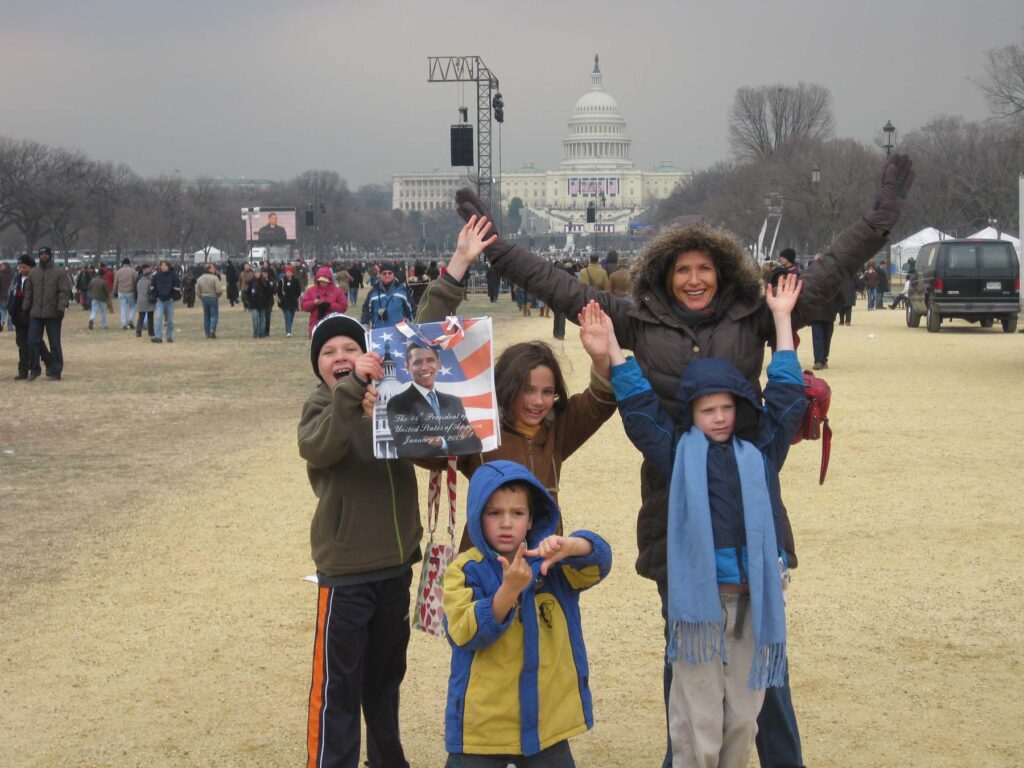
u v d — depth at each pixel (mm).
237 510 11336
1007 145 75375
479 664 4855
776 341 5473
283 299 35438
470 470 5645
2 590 8703
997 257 32531
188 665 7242
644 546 5426
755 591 4875
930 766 5770
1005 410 17141
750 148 115875
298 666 7227
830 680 6871
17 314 23109
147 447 15109
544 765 4895
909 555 9375
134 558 9586
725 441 5082
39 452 14727
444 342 5250
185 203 148500
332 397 5254
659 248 5504
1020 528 10156
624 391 5238
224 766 5902
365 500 5445
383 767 5773
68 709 6602
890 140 40938
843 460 13320
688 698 4988
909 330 34406
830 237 85688
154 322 35344
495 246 5820
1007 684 6770
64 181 107500
